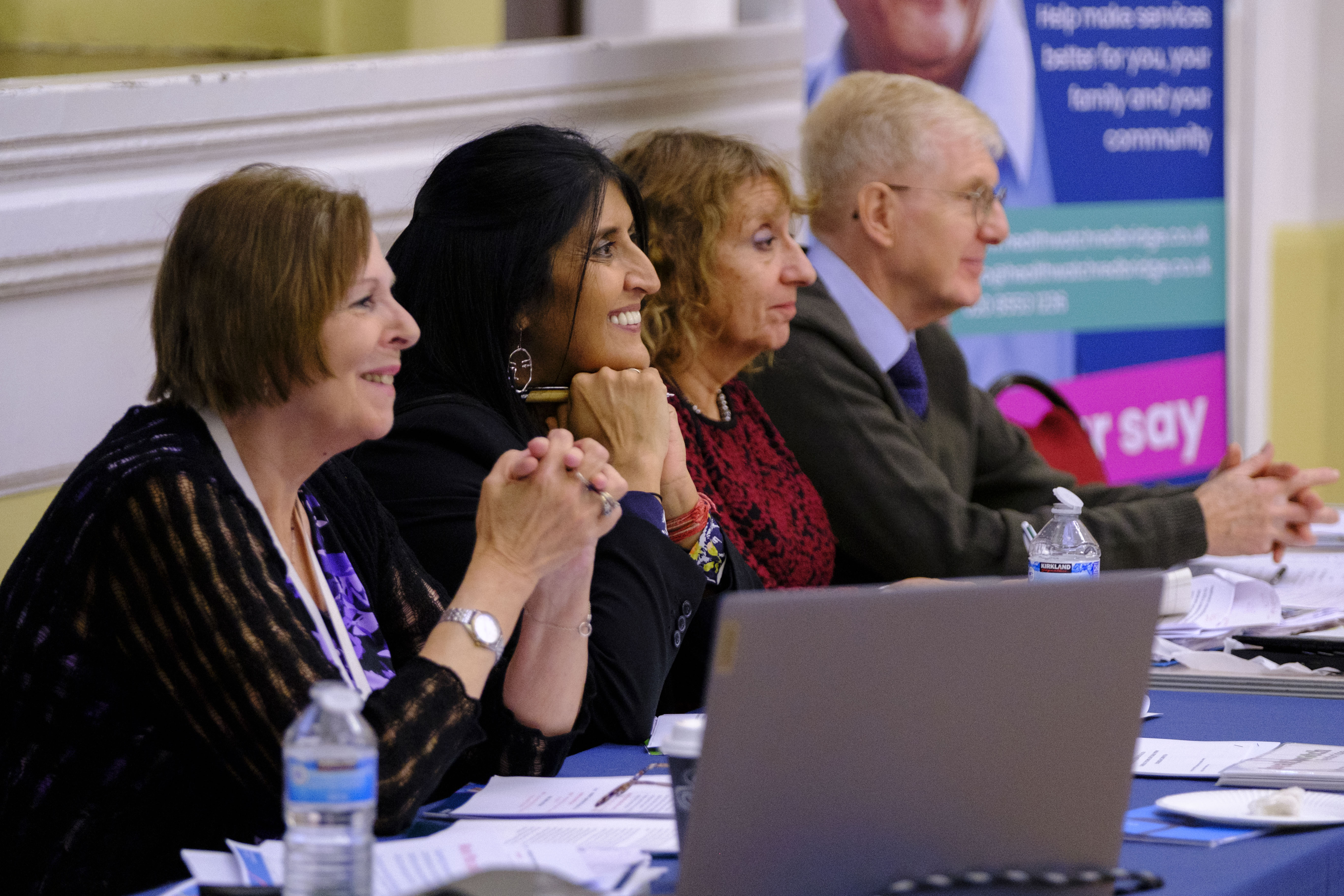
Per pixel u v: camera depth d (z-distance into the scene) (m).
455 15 14.55
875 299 11.04
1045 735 3.96
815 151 11.20
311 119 11.57
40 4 14.67
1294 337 21.28
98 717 4.95
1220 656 7.44
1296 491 9.98
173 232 5.19
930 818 3.87
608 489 5.32
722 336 9.20
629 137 11.20
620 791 5.28
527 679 5.67
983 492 11.97
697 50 14.76
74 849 4.95
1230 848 4.53
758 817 3.66
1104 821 4.09
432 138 12.55
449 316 7.25
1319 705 6.68
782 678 3.58
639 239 7.96
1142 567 9.72
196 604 4.81
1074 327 16.05
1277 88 19.91
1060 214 15.84
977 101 14.98
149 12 14.20
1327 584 9.62
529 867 4.25
